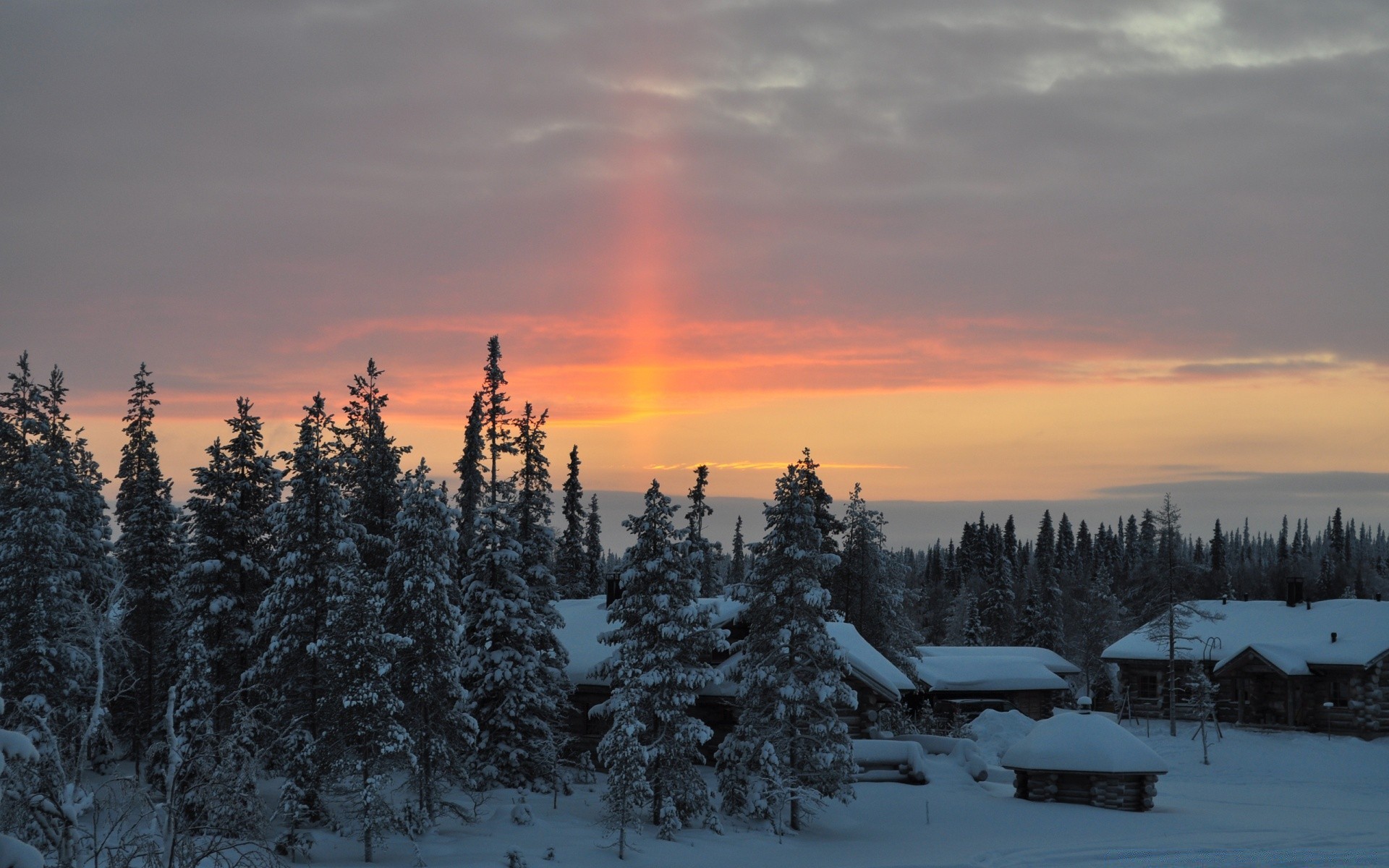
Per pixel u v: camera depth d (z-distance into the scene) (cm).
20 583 3475
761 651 3716
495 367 5056
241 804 1812
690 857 3061
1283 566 15925
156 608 4019
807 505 3678
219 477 3900
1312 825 3738
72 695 3422
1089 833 3588
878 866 2973
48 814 1524
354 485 4409
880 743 4550
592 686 4722
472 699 3897
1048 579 10138
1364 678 5838
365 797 2891
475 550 4062
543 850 3034
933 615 12675
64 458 4191
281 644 3178
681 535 3522
